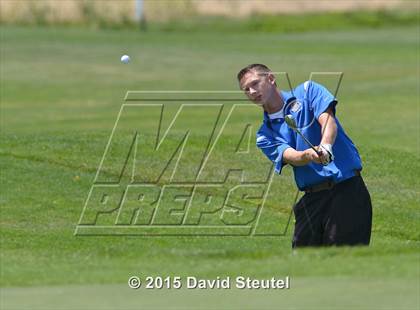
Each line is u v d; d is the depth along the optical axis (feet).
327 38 450.71
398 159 161.58
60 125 207.10
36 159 159.33
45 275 82.02
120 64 352.69
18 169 153.17
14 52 389.39
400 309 66.49
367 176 152.46
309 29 503.61
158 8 553.64
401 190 145.79
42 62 356.38
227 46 415.44
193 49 404.77
